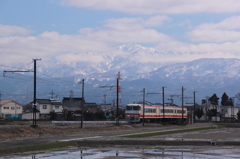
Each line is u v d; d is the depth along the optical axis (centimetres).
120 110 11931
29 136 3878
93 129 5194
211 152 3114
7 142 3206
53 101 10081
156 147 3450
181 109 9106
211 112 12531
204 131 6469
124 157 2606
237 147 3678
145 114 7206
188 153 2994
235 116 13825
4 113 9231
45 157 2495
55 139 3638
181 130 6150
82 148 3138
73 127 5197
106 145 3431
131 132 5275
